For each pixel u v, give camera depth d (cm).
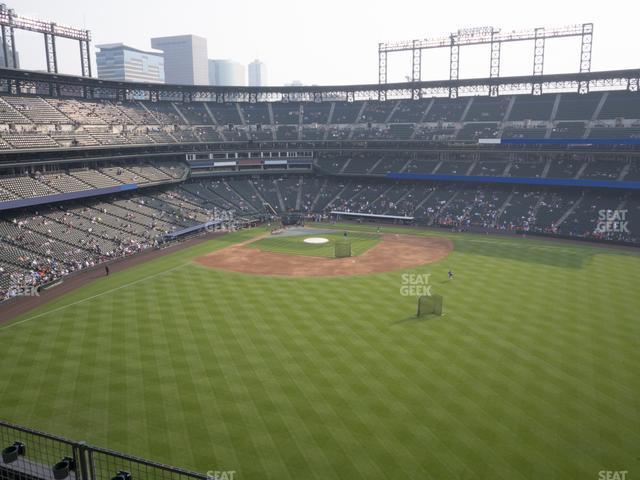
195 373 3434
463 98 11494
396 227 9656
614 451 2545
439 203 10119
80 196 7606
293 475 2392
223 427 2791
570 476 2362
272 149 11481
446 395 3102
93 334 4159
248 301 5034
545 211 9075
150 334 4147
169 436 2708
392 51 12006
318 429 2764
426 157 11012
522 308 4669
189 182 10756
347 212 10494
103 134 8838
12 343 3991
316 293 5309
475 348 3788
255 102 12606
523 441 2631
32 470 1697
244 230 9400
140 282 5797
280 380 3325
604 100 9912
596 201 8931
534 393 3114
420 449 2580
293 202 11162
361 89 12025
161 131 10250
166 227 8481
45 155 7619
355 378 3338
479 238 8400
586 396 3072
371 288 5469
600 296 5000
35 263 6047
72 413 2936
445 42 11412
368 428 2767
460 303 4850
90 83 9619
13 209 7000
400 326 4262
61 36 9344
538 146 9631
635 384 3212
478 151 10219
